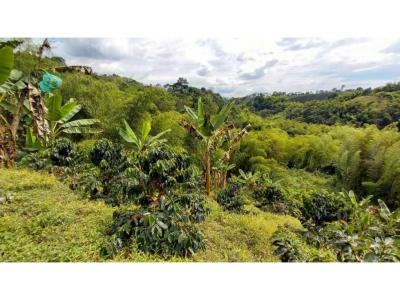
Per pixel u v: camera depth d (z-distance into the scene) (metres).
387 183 8.59
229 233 3.83
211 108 8.98
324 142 11.15
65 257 2.58
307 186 9.72
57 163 5.73
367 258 2.54
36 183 4.65
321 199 4.94
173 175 3.39
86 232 3.08
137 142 5.71
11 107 5.62
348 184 9.64
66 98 9.47
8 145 4.97
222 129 6.41
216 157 6.89
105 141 4.38
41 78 4.88
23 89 4.93
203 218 3.45
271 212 5.94
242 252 3.21
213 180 6.81
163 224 2.72
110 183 4.18
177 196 3.29
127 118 9.51
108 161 4.27
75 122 6.96
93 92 9.63
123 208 3.46
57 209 3.60
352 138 9.82
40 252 2.64
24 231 2.98
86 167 5.62
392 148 8.60
